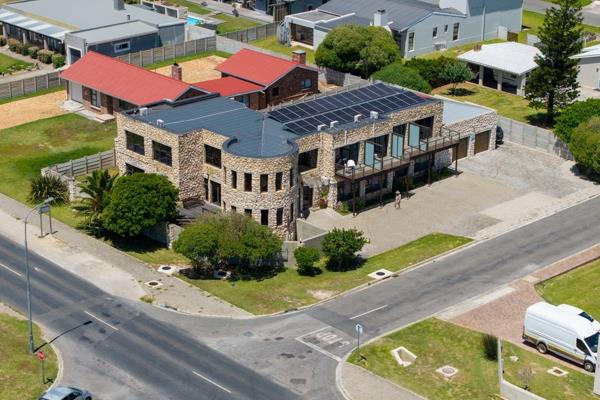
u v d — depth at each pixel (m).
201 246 77.31
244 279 79.50
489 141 105.12
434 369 66.56
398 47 128.88
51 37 129.12
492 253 83.69
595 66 119.38
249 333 71.00
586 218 90.44
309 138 89.06
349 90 99.69
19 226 86.81
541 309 68.62
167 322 72.38
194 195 89.81
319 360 67.62
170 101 98.50
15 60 131.25
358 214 91.31
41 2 142.12
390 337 70.25
